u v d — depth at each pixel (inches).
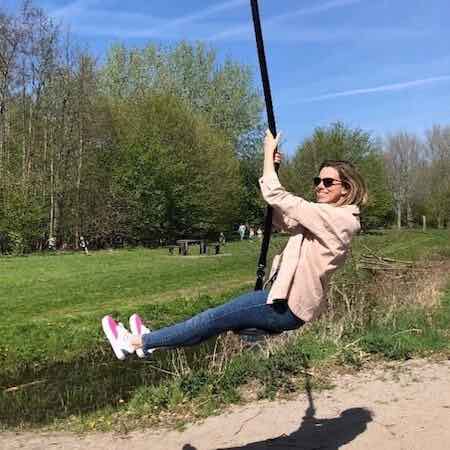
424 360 289.3
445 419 202.4
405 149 2834.6
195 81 2078.0
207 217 1750.7
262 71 138.4
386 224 2837.1
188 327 137.7
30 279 741.3
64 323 469.4
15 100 1462.8
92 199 1585.9
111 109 1667.1
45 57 1471.5
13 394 310.3
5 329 439.2
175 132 1686.8
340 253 139.7
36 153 1488.7
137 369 340.8
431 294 443.5
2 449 209.3
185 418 226.2
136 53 1972.2
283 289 136.6
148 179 1606.8
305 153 1656.0
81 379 334.3
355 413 216.2
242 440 197.8
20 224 1286.9
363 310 375.2
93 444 208.4
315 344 304.8
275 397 242.2
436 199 2691.9
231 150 1903.3
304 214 138.4
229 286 689.0
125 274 802.8
